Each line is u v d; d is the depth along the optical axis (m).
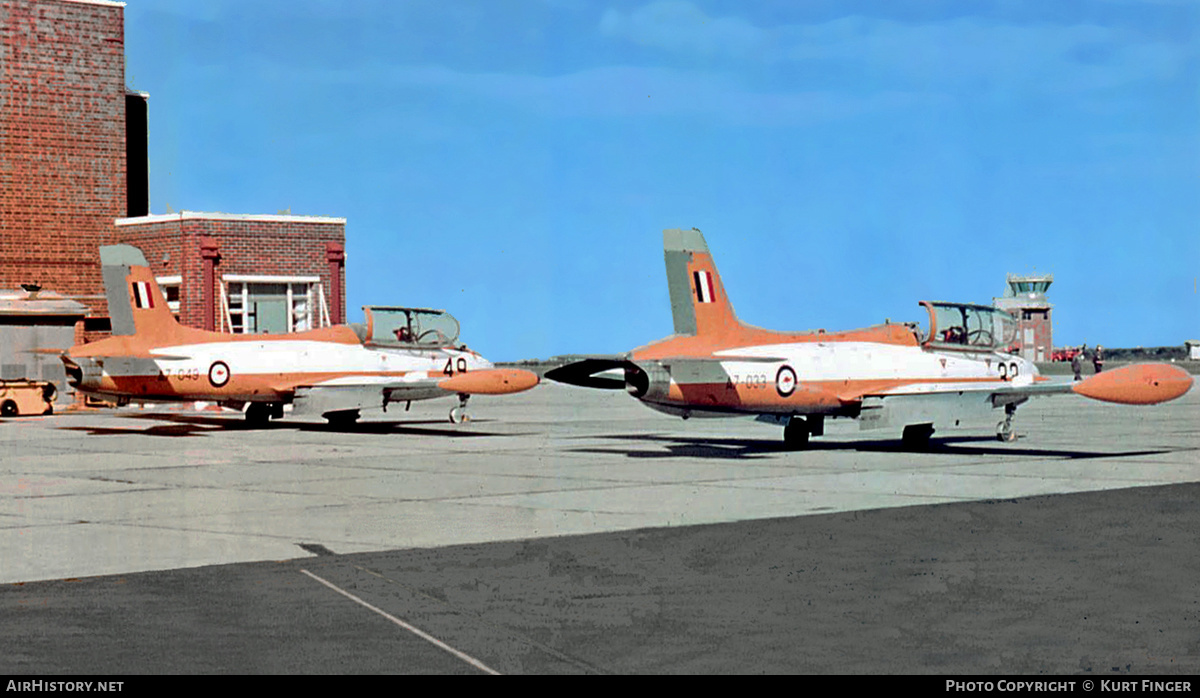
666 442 28.03
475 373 29.16
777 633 8.33
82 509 15.60
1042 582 10.06
